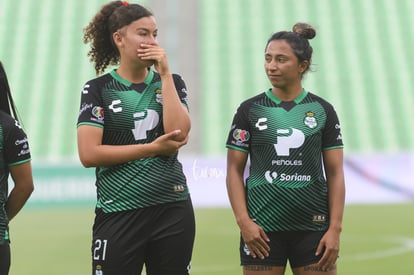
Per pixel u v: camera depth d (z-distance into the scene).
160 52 15.96
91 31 16.95
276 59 17.42
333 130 17.70
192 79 83.12
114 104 16.19
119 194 16.00
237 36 89.94
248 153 18.03
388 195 59.03
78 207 56.94
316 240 17.28
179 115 15.84
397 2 95.31
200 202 57.69
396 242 41.25
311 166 17.39
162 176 16.05
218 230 46.16
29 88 81.56
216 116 77.56
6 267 15.55
